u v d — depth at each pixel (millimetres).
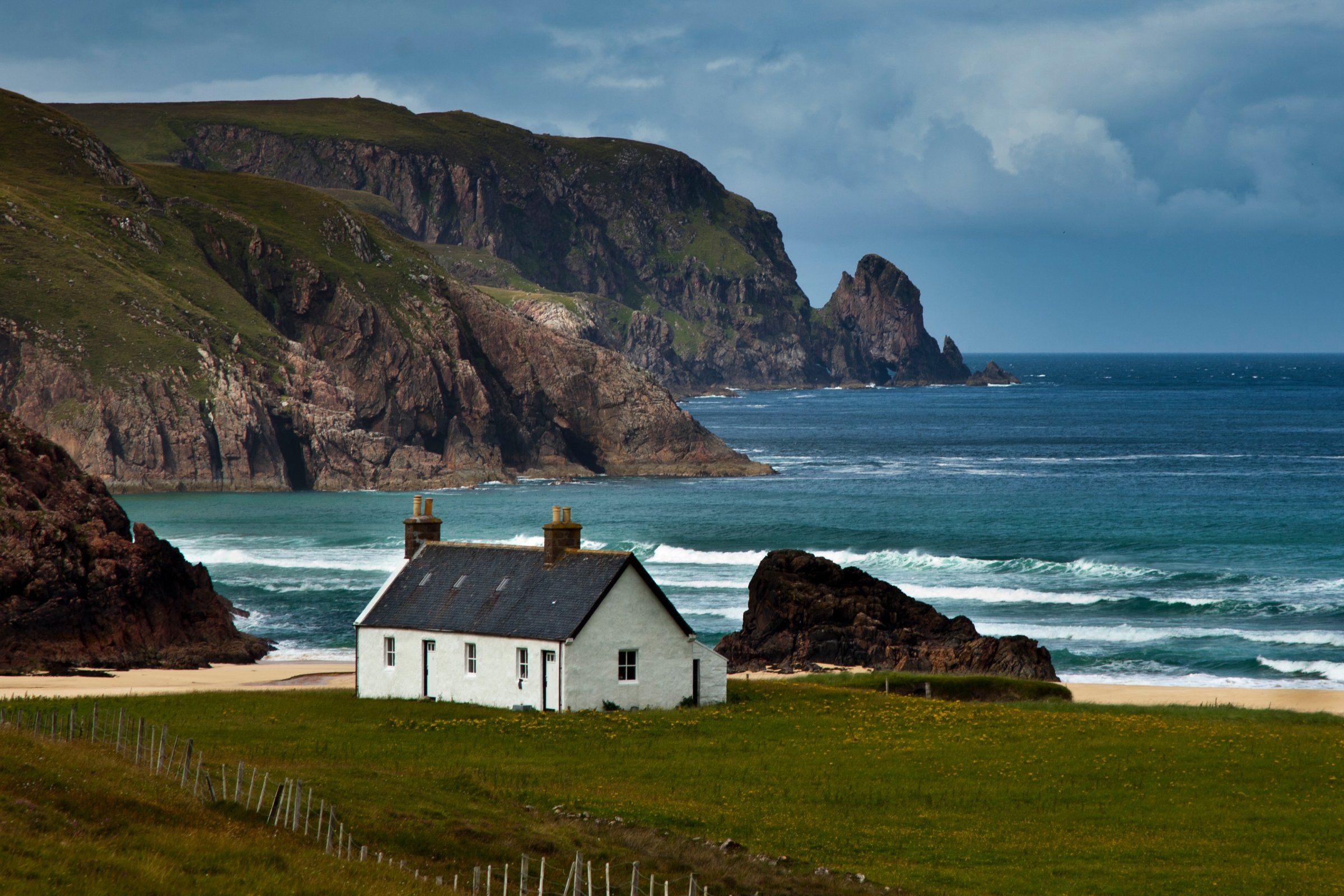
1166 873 31188
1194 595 98688
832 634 78125
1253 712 55594
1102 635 85188
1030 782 40062
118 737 36469
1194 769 41844
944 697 64625
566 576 52344
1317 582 103438
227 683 69000
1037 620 90375
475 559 55781
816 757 43312
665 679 52375
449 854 29203
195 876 24344
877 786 39469
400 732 45719
